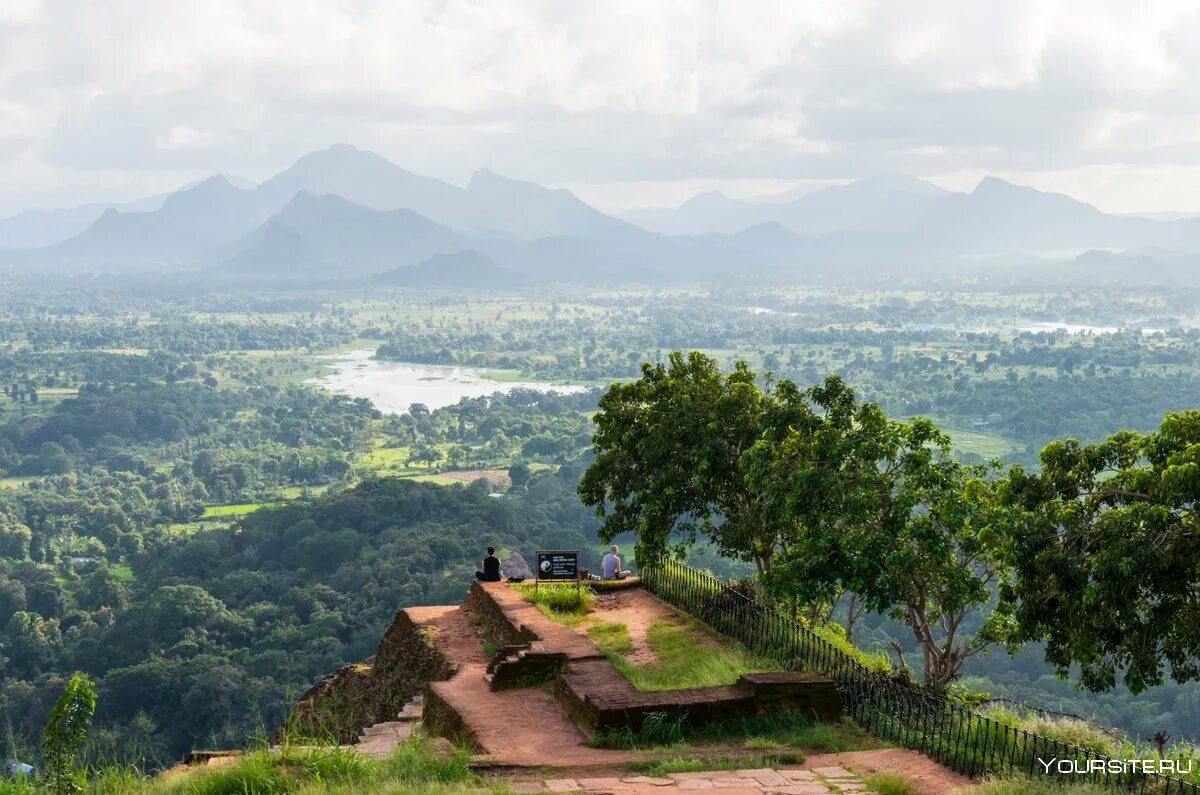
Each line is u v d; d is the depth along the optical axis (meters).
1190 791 14.02
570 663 19.59
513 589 26.94
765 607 22.39
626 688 17.70
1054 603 18.14
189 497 188.62
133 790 13.19
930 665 22.28
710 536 29.64
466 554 127.12
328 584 123.25
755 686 17.25
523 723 17.47
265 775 13.23
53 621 118.44
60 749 13.34
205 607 112.19
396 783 13.23
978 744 15.78
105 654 108.50
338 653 104.25
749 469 24.20
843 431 22.73
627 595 28.20
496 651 22.38
